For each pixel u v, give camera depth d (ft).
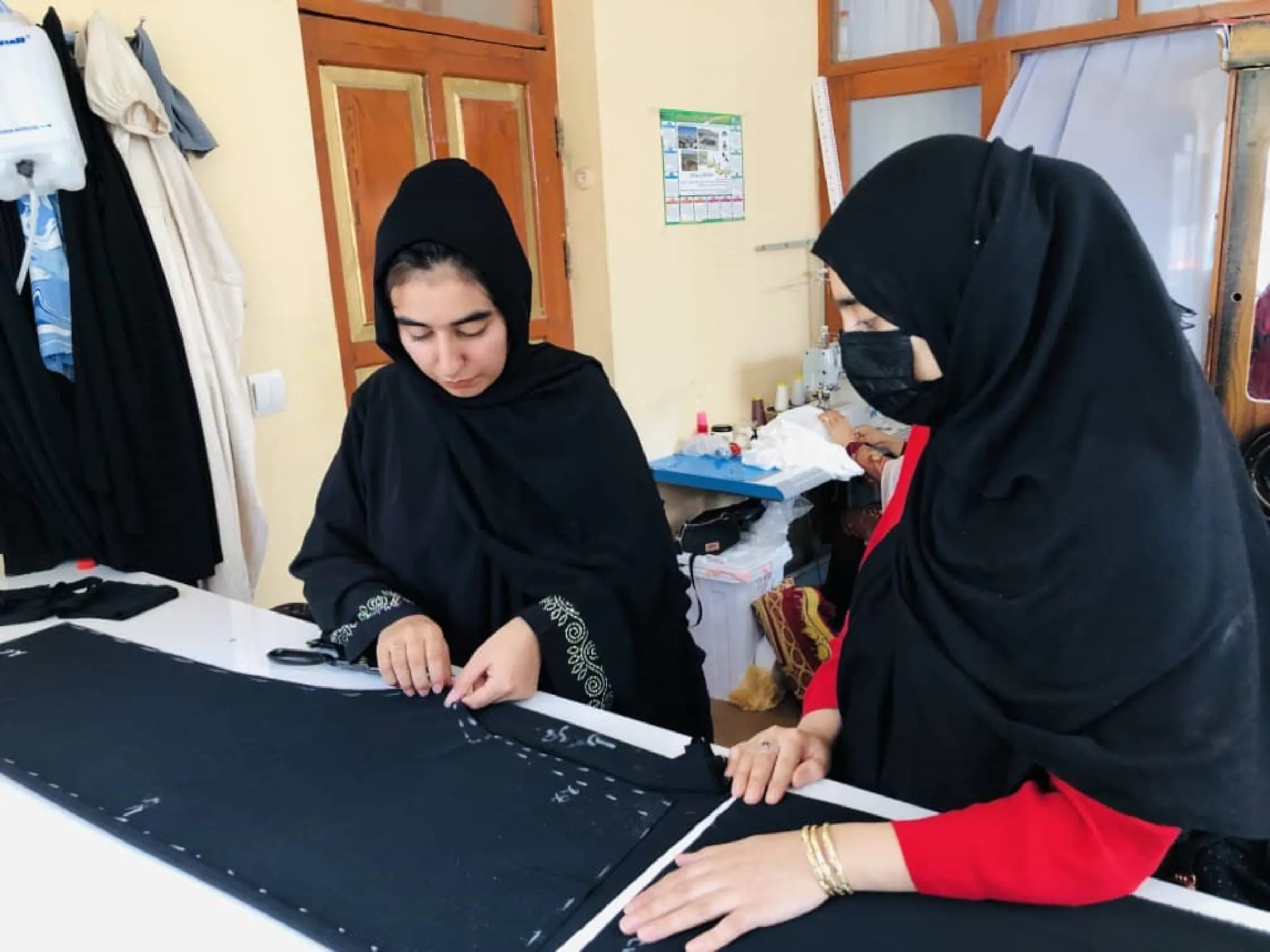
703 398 11.07
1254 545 2.36
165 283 5.85
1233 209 8.66
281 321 6.93
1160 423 2.17
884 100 11.83
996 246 2.31
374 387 4.52
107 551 5.44
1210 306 9.71
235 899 2.52
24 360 5.18
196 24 6.22
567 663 3.93
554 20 9.28
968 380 2.46
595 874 2.53
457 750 3.22
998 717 2.35
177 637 4.33
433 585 4.30
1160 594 2.09
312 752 3.23
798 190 12.19
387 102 7.88
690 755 3.12
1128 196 10.29
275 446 6.99
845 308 2.68
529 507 4.26
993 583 2.40
